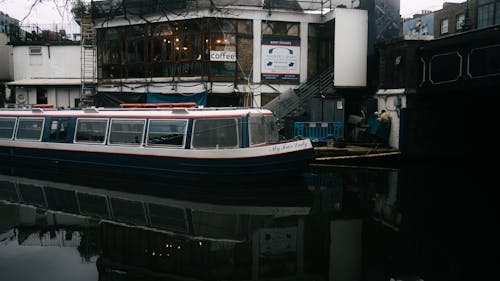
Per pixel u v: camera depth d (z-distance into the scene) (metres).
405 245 8.12
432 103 17.92
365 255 7.58
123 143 14.10
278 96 19.05
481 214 10.22
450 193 12.33
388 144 18.50
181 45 19.72
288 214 10.07
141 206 10.58
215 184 12.56
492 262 7.32
